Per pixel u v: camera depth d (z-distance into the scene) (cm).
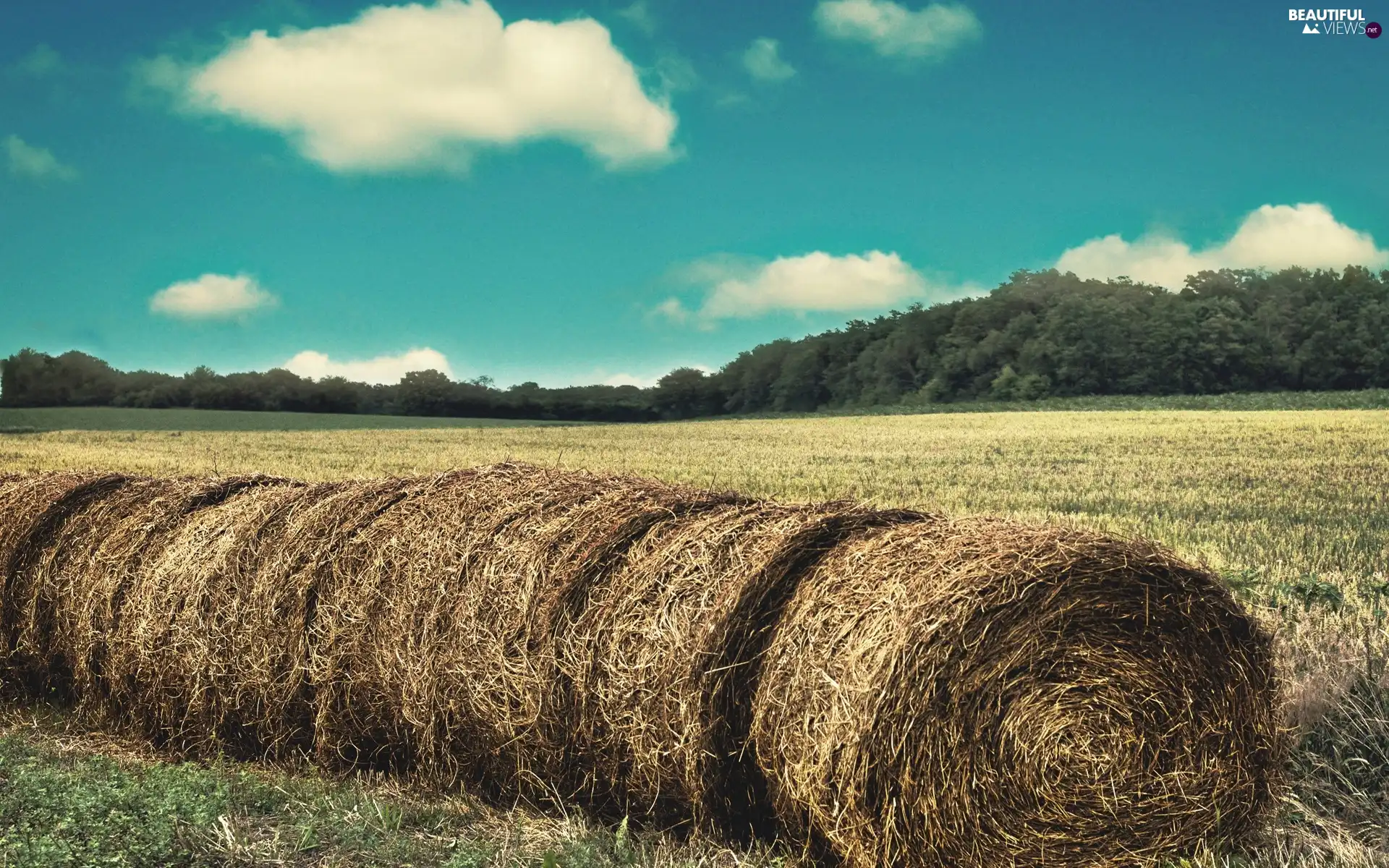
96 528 668
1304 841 437
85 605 647
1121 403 6962
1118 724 405
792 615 427
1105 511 1516
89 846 373
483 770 513
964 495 1706
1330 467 2202
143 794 435
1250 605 642
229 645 582
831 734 391
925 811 386
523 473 568
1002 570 393
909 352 10062
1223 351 8438
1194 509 1527
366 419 6825
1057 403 7344
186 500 658
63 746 606
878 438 3600
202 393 8469
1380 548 1133
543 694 479
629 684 455
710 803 441
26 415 6338
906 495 1711
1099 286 10506
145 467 2370
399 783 540
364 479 624
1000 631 395
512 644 490
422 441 3794
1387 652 569
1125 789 406
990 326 9869
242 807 446
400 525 552
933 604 388
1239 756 420
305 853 402
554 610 481
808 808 406
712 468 2334
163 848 382
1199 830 415
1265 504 1582
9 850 364
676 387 11219
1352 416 4181
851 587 416
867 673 387
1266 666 424
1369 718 511
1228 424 3781
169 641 601
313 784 523
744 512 482
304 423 6253
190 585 602
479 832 461
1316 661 561
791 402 10612
